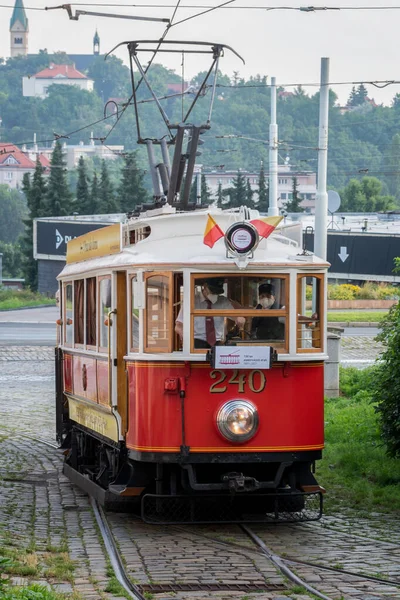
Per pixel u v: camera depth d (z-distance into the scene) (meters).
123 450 12.72
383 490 13.99
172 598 9.04
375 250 60.53
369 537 11.59
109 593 9.09
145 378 11.91
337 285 57.12
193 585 9.50
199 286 11.84
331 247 61.81
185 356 11.73
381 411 15.12
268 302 11.98
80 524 12.47
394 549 10.96
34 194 83.19
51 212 82.81
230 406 11.71
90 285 14.34
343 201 122.31
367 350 35.47
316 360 12.05
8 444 19.73
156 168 17.47
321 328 12.15
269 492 12.27
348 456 15.99
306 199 177.38
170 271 11.86
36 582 9.41
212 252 12.03
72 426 16.16
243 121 192.75
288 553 10.78
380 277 60.41
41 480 15.93
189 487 12.04
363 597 9.01
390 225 66.62
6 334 44.38
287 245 12.85
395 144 183.50
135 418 12.04
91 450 15.34
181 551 10.92
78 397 15.21
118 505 13.21
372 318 45.91
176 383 11.76
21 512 13.24
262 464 12.22
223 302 11.89
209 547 11.13
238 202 89.62
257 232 11.80
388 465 15.23
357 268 61.09
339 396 23.47
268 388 11.87
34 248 72.31
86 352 14.48
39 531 12.02
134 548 11.09
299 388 11.97
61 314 17.05
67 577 9.64
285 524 12.39
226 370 11.80
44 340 41.44
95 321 13.95
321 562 10.35
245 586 9.45
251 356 11.68
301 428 11.95
